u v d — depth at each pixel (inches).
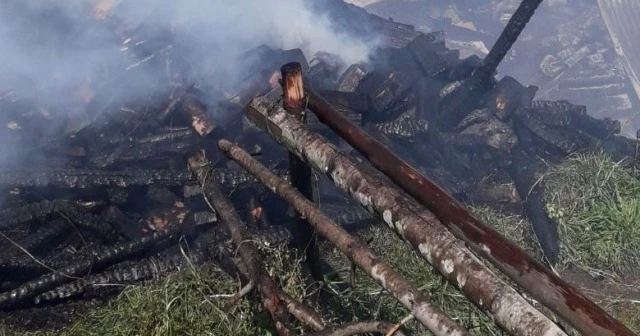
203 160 172.4
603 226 207.9
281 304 125.0
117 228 195.9
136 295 164.7
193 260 182.7
